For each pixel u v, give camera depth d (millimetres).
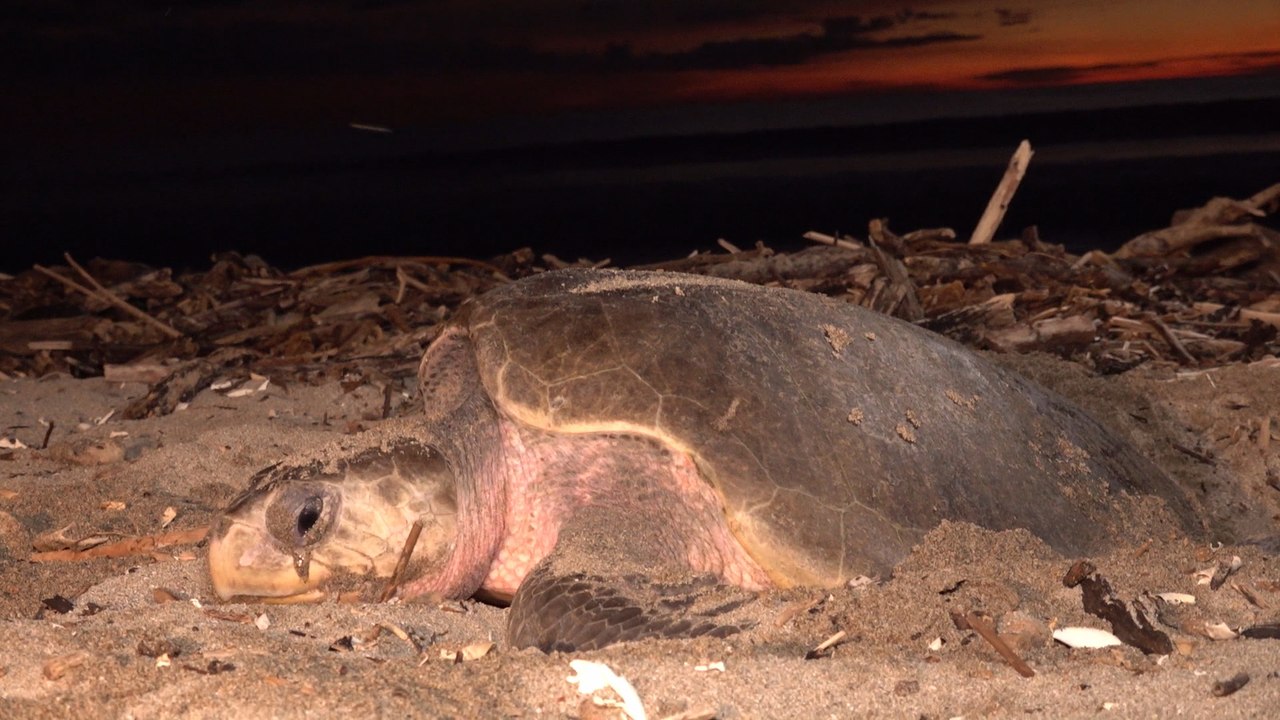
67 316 2523
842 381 1269
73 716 991
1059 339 2010
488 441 1252
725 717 997
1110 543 1313
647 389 1218
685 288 1295
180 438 1752
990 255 2580
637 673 1039
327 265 2816
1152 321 2076
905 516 1224
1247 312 2211
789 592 1157
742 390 1225
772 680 1033
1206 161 7336
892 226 4773
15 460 1665
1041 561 1214
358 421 1823
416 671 1049
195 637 1114
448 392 1295
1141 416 1719
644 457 1225
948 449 1279
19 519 1433
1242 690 1001
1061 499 1318
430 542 1208
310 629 1146
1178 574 1211
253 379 2041
